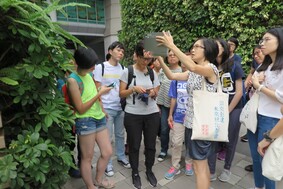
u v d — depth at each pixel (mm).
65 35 1439
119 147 3100
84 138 2135
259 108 1971
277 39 1737
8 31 1283
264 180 2102
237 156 3275
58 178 1486
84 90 2123
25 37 1299
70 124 1632
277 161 1547
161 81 3141
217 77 1852
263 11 3242
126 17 5930
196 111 1823
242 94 2516
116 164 3107
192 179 2697
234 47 2572
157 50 1846
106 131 2354
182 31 4395
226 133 1819
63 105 1562
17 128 1404
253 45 3449
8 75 1263
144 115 2473
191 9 4082
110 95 2830
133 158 2551
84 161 2207
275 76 1799
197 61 1851
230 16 3576
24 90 1273
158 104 3166
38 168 1266
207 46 1795
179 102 2686
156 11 4840
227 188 2520
